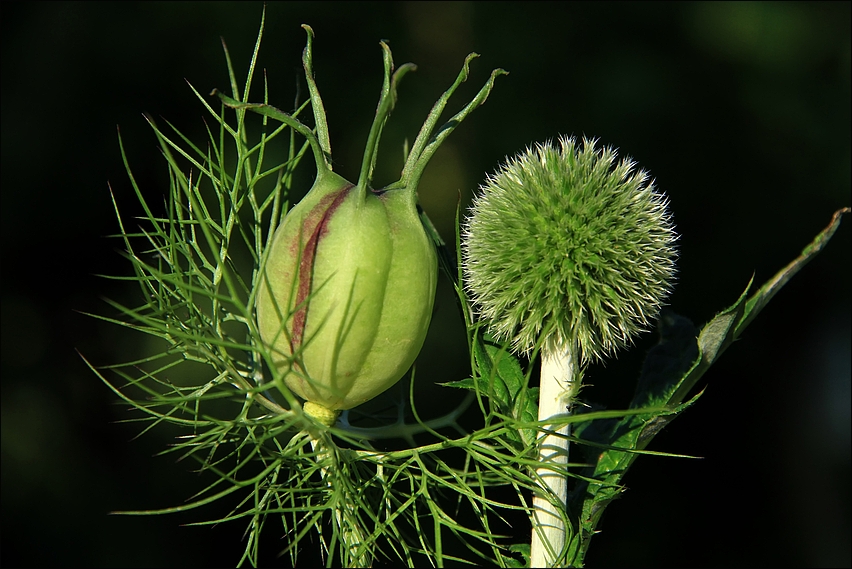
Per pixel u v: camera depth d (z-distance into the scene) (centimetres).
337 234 31
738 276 84
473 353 31
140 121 73
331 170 32
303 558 65
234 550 69
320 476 33
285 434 37
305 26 32
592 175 32
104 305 73
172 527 69
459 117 31
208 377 70
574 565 32
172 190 32
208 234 31
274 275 31
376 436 32
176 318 32
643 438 33
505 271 32
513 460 31
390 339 31
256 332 31
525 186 32
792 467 84
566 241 32
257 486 31
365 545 31
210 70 76
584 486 33
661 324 34
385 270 31
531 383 34
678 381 33
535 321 32
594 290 32
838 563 80
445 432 54
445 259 33
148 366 71
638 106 85
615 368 73
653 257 32
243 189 33
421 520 41
